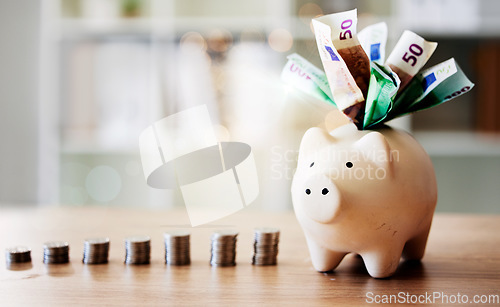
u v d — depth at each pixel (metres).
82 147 2.28
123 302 0.59
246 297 0.61
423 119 2.48
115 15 2.27
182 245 0.77
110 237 0.95
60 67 2.29
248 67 2.28
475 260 0.79
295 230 1.03
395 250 0.67
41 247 0.87
